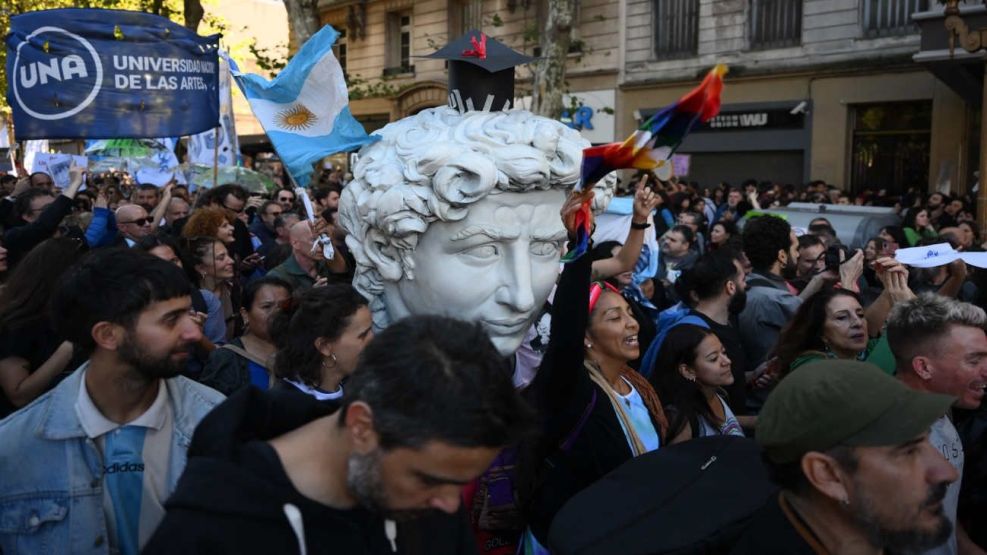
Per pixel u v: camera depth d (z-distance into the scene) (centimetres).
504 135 282
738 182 1906
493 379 139
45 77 509
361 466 142
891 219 960
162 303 211
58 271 338
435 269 286
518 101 2005
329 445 158
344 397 150
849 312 363
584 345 288
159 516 216
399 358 138
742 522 212
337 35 353
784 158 1825
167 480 220
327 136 351
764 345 480
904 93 1612
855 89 1680
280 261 553
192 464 154
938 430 267
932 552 256
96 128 527
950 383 272
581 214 243
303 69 349
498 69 302
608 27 2031
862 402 169
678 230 708
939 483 171
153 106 545
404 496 143
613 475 240
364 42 2566
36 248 346
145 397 221
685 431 323
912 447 169
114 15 529
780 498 191
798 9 1753
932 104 1580
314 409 178
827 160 1734
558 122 300
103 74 526
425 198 276
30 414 215
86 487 210
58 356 321
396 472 140
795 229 800
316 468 159
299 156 346
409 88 2366
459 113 309
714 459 242
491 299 287
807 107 1747
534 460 271
